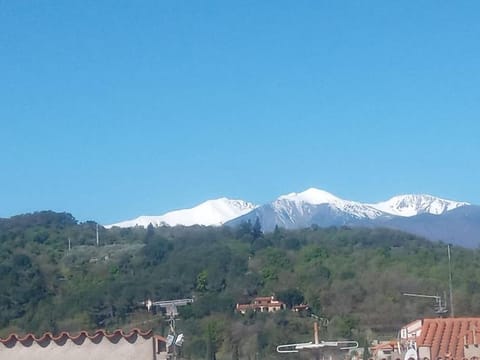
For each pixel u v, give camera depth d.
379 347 35.66
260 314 61.81
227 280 76.12
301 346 31.83
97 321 62.41
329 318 62.38
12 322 61.06
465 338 32.06
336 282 70.38
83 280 75.25
